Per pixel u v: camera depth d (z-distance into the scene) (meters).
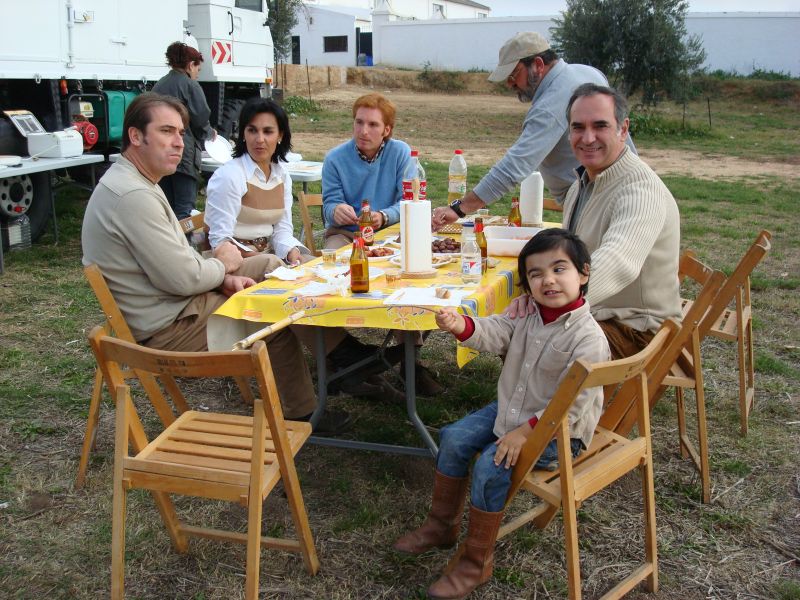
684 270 3.39
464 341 2.41
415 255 2.97
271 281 3.02
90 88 7.75
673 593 2.46
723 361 4.45
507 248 3.33
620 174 2.92
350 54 36.03
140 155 2.98
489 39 31.77
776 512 2.90
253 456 2.10
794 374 4.22
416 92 28.83
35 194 6.79
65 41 6.92
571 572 2.14
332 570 2.55
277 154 4.05
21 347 4.48
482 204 3.87
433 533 2.52
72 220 7.91
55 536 2.72
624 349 2.96
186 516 2.85
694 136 18.62
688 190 10.67
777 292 5.86
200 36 9.48
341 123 19.55
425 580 2.50
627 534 2.76
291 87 26.86
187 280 2.96
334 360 3.38
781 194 10.59
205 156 7.70
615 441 2.47
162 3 8.36
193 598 2.41
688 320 2.68
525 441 2.20
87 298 5.44
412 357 2.77
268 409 2.12
